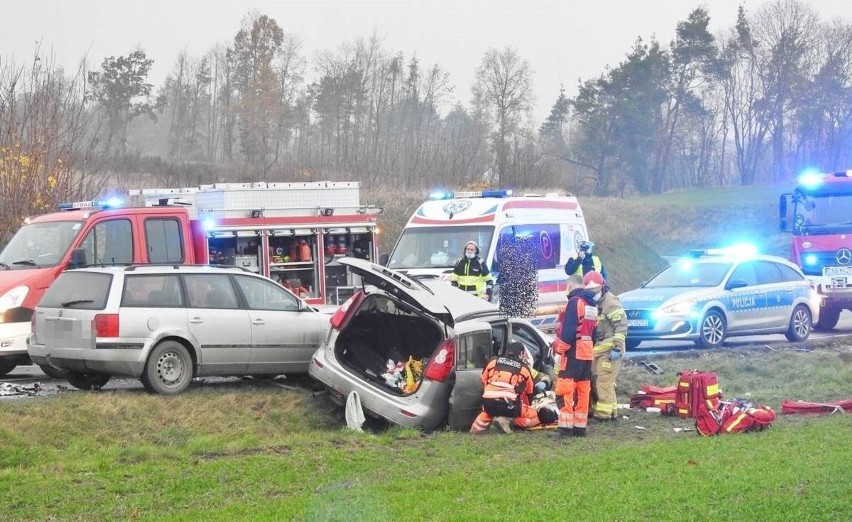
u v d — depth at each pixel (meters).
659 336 18.27
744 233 49.03
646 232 47.03
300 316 13.80
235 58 75.31
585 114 85.81
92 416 11.35
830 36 90.25
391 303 13.10
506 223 18.62
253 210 17.34
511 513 7.40
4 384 14.02
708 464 9.12
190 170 38.81
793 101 89.31
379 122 75.12
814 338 21.14
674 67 88.69
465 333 12.17
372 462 9.91
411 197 35.94
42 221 15.53
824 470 8.60
